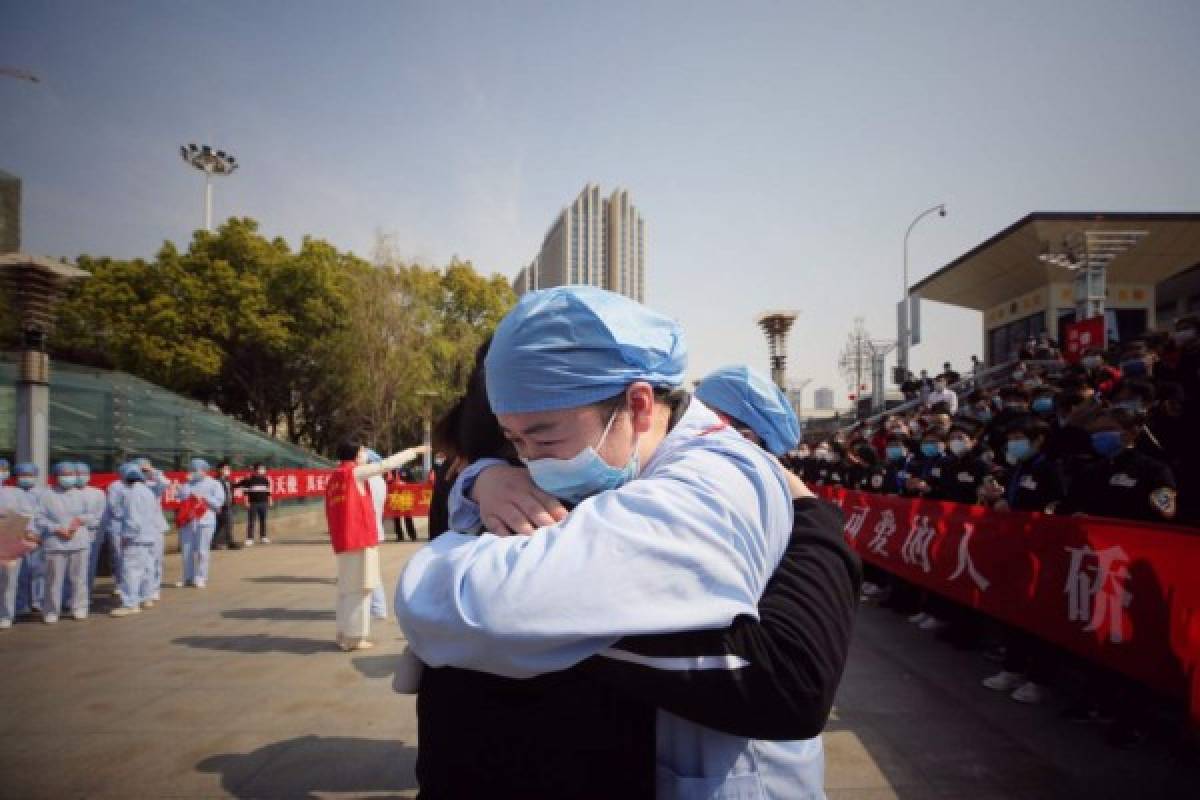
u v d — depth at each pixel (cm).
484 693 81
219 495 948
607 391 84
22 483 747
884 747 355
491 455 119
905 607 677
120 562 759
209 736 393
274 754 369
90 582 870
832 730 378
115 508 760
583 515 75
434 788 83
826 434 2377
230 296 2469
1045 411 698
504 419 88
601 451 86
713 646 71
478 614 69
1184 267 2328
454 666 75
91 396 1398
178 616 730
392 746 379
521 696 80
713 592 71
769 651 74
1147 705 384
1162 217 2167
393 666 529
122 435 1442
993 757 342
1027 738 365
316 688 478
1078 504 420
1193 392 629
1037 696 417
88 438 1361
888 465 818
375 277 2611
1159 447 502
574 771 77
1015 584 427
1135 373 776
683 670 70
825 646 78
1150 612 318
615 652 72
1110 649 342
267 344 2512
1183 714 386
